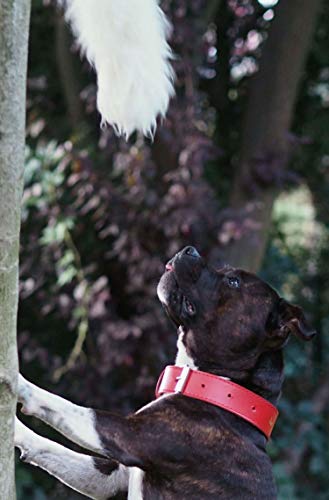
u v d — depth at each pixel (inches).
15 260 108.8
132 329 273.1
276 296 159.8
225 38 343.6
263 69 320.5
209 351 156.9
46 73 331.6
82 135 302.8
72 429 136.7
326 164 375.9
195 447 143.7
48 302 292.4
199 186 275.7
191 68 285.9
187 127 277.3
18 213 107.9
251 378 156.3
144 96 120.4
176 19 279.6
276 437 331.0
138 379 278.1
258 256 304.5
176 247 275.9
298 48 315.9
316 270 387.5
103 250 298.0
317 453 334.3
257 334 156.3
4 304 108.6
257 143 317.1
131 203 275.6
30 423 299.7
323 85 365.1
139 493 145.9
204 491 143.2
